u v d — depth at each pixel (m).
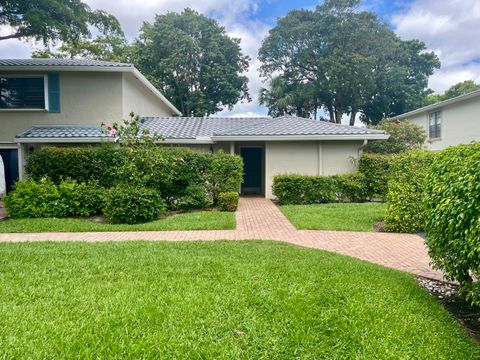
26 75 15.12
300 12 35.44
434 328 3.70
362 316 3.89
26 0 14.55
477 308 4.48
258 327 3.60
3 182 10.83
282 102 34.09
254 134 14.91
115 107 15.60
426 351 3.25
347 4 33.47
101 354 3.09
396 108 36.53
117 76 15.59
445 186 4.36
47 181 10.99
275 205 13.55
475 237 3.64
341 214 10.95
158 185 11.49
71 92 15.39
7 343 3.23
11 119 15.31
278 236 8.35
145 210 9.88
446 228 4.26
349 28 32.81
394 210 8.98
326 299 4.31
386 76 34.03
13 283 4.80
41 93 15.33
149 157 11.27
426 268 6.07
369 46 33.19
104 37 30.61
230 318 3.78
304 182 13.76
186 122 18.70
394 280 5.18
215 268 5.51
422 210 8.67
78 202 10.59
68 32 15.90
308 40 35.16
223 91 34.28
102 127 14.34
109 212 9.81
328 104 36.41
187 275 5.18
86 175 11.86
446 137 21.98
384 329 3.61
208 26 34.00
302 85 35.50
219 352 3.15
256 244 7.36
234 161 12.55
